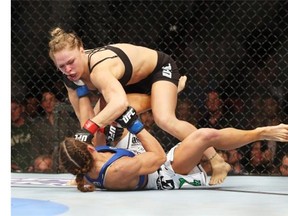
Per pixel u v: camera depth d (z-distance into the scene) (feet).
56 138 16.70
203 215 8.00
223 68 19.52
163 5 20.26
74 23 20.39
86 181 11.35
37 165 18.11
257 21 19.70
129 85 12.46
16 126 19.16
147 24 20.18
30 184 12.90
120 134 11.98
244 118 18.90
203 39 19.83
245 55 19.51
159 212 8.29
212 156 11.93
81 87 12.14
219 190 11.42
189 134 11.96
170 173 11.52
